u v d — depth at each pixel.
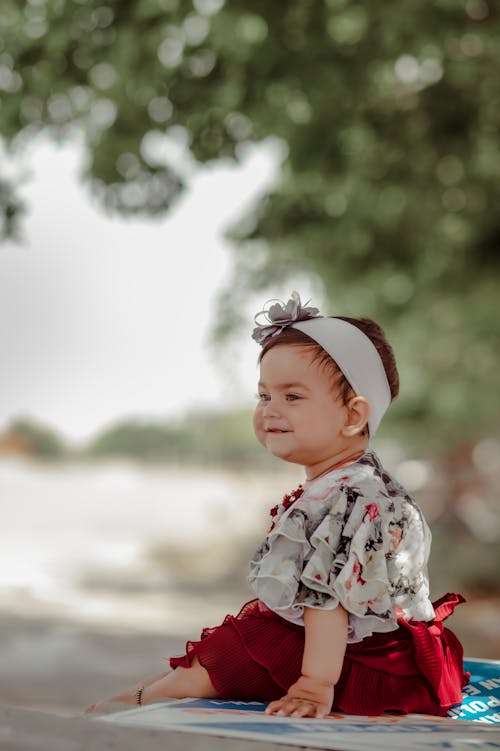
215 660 2.44
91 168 9.75
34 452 57.22
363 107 11.02
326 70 9.46
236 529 30.47
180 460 54.62
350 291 14.61
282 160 11.40
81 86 9.26
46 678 7.48
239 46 9.38
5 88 9.19
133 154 9.70
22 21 9.02
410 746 1.96
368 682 2.44
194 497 39.44
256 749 1.88
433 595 16.11
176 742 1.91
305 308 2.69
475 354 17.02
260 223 13.88
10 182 8.20
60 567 20.55
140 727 2.01
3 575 18.23
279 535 2.44
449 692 2.58
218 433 53.72
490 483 23.08
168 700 2.37
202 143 9.63
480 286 13.77
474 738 2.09
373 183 12.11
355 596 2.38
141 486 43.41
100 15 9.05
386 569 2.48
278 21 9.17
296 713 2.26
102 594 16.23
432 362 18.12
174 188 9.83
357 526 2.45
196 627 11.95
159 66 9.34
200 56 9.37
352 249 13.84
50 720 2.04
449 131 11.30
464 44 10.60
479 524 22.11
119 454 57.94
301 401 2.58
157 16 9.09
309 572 2.37
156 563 22.47
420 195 12.35
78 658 8.56
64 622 11.72
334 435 2.60
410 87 11.29
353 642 2.42
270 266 15.80
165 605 15.09
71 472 49.56
